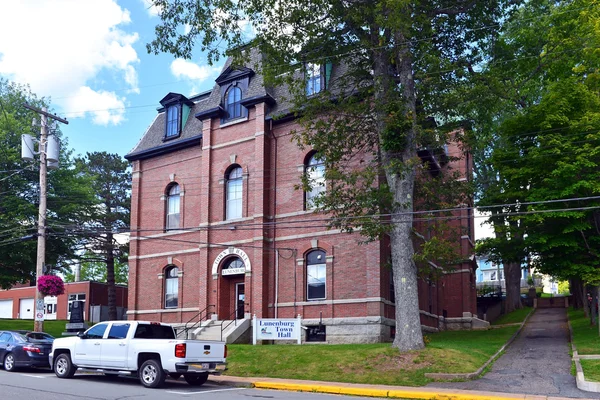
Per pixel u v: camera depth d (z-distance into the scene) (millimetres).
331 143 21312
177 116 33969
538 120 24359
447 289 36844
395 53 20109
